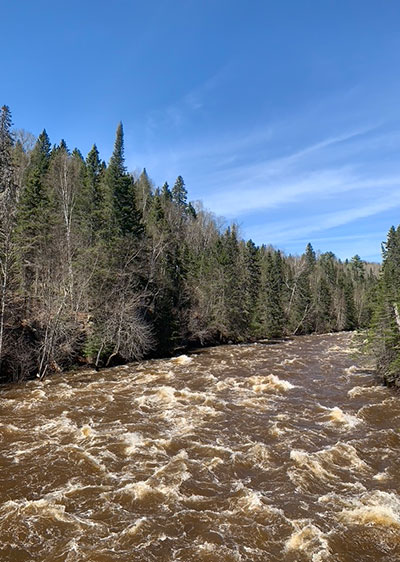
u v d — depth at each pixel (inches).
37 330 1050.1
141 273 1432.1
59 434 582.6
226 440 574.2
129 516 376.2
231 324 1888.5
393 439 583.5
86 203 1585.9
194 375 1031.0
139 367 1161.4
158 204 1962.4
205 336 1749.5
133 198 1534.2
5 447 532.7
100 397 791.7
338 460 509.0
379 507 386.9
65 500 402.6
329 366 1194.6
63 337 1092.5
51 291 1092.5
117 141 2070.6
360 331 1151.0
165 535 347.9
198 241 2810.0
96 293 1237.7
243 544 336.5
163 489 426.6
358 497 413.1
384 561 319.3
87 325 1201.4
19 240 1154.7
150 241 1637.6
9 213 942.4
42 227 1350.9
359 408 746.8
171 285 1675.7
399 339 919.7
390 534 350.6
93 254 1275.8
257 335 2101.4
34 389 850.1
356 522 368.2
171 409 719.7
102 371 1085.1
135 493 417.4
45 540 339.3
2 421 637.9
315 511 386.9
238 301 1931.6
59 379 962.1
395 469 486.6
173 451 532.1
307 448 546.6
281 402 786.2
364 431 620.7
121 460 498.6
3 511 379.2
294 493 423.8
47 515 373.4
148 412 701.3
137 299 1257.4
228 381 957.8
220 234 3149.6
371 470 483.5
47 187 1723.7
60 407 719.1
